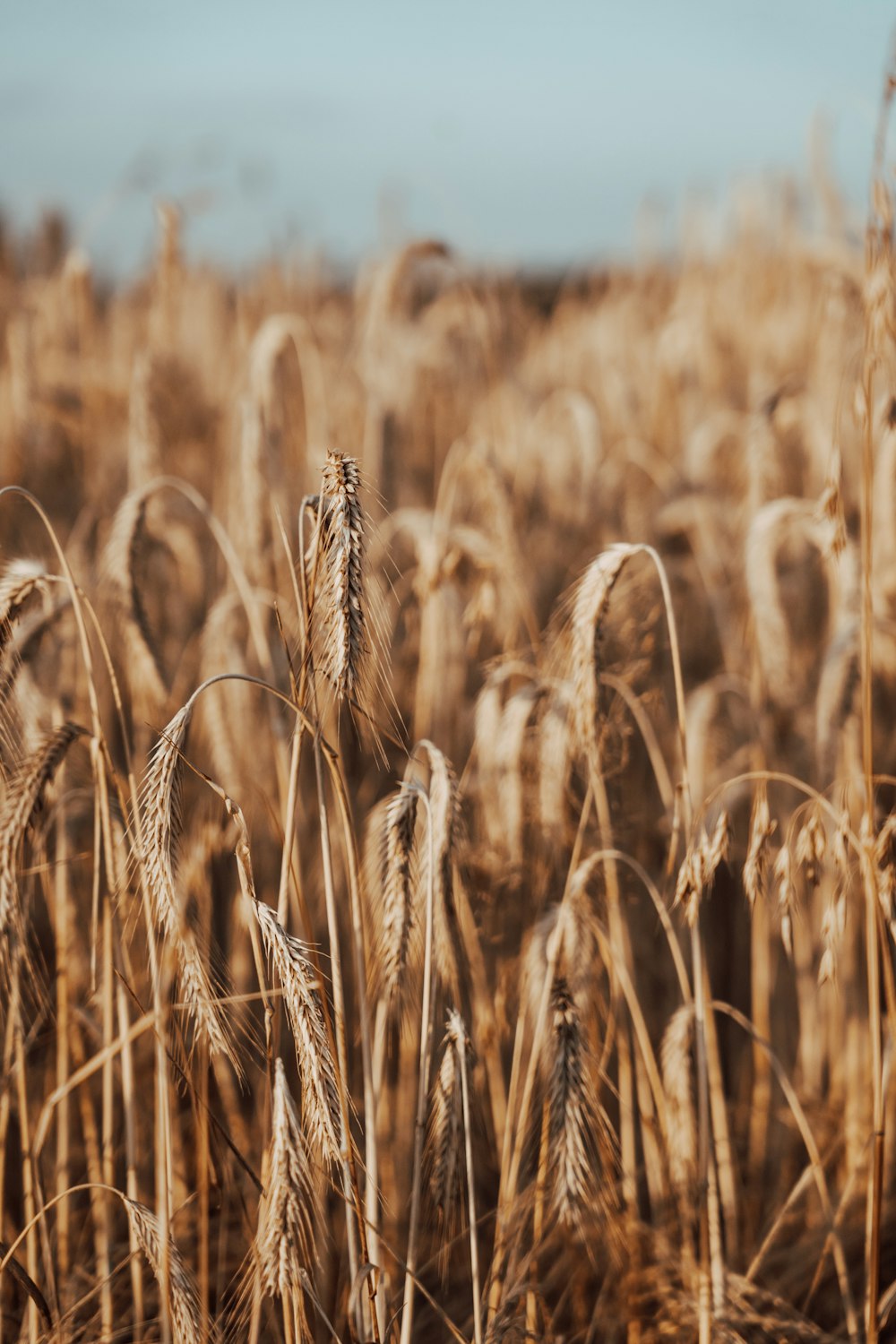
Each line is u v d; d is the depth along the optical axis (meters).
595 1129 2.59
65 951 3.01
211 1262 3.26
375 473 4.97
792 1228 3.78
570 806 3.48
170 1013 2.65
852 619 3.70
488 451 4.34
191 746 4.08
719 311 9.30
